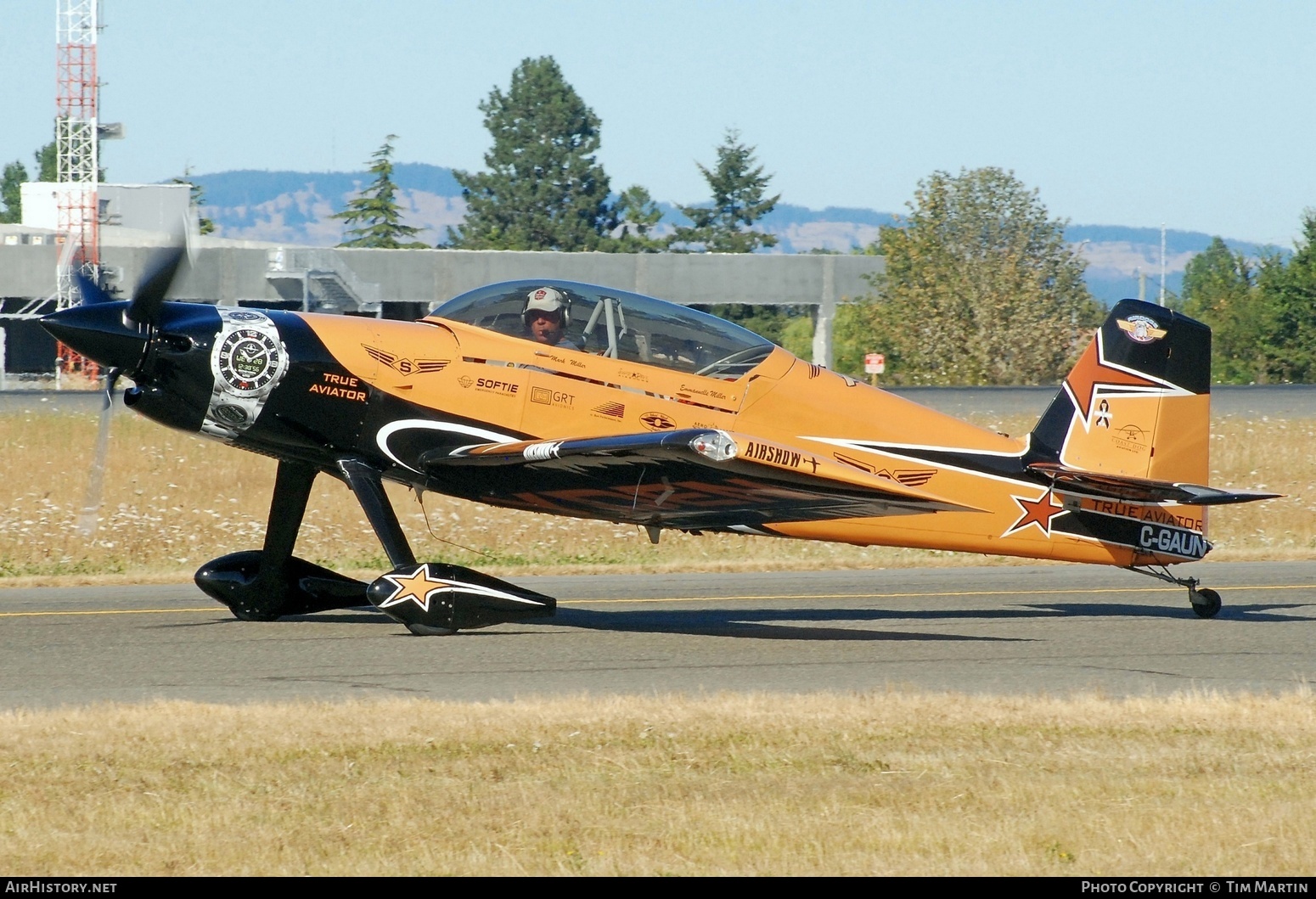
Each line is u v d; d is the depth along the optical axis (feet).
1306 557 170.81
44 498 177.78
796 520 110.52
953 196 492.13
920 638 109.09
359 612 120.26
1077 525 121.90
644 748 67.41
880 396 117.19
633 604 126.41
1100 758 66.64
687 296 543.80
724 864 51.65
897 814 57.36
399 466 107.34
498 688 85.76
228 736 68.23
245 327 103.35
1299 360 571.28
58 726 70.28
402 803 58.13
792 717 73.92
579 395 107.65
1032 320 474.08
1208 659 101.04
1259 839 54.39
